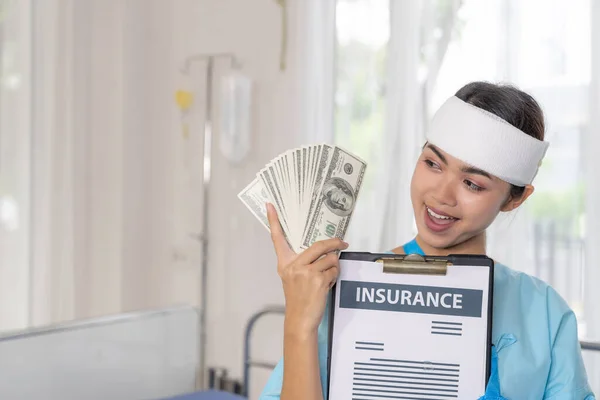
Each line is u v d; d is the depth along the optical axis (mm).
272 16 3160
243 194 1157
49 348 2154
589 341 1999
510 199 1183
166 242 3559
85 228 3303
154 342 2506
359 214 2865
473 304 1070
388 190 2758
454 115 1135
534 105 1179
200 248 3436
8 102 2957
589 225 2439
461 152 1109
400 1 2734
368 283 1098
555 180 2510
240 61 3271
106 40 3367
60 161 3127
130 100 3449
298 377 1068
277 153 3152
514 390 1140
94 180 3348
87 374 2270
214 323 3398
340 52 2914
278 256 1116
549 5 2498
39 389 2127
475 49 2605
